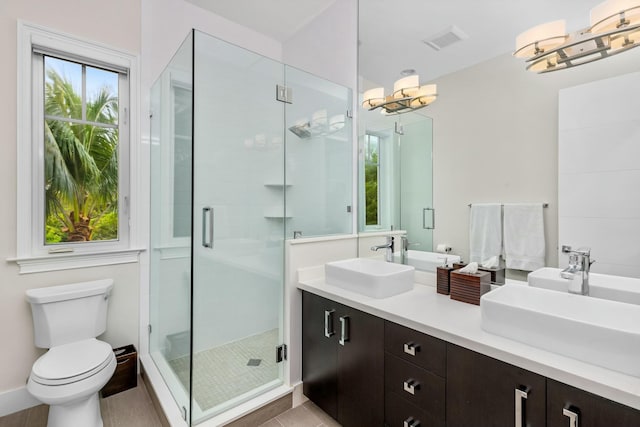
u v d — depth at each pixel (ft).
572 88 4.30
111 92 7.66
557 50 4.42
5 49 6.17
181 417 5.54
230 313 6.33
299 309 6.72
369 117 7.63
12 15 6.23
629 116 3.84
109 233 7.70
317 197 7.78
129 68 7.67
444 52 5.80
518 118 4.86
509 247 5.00
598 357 3.00
